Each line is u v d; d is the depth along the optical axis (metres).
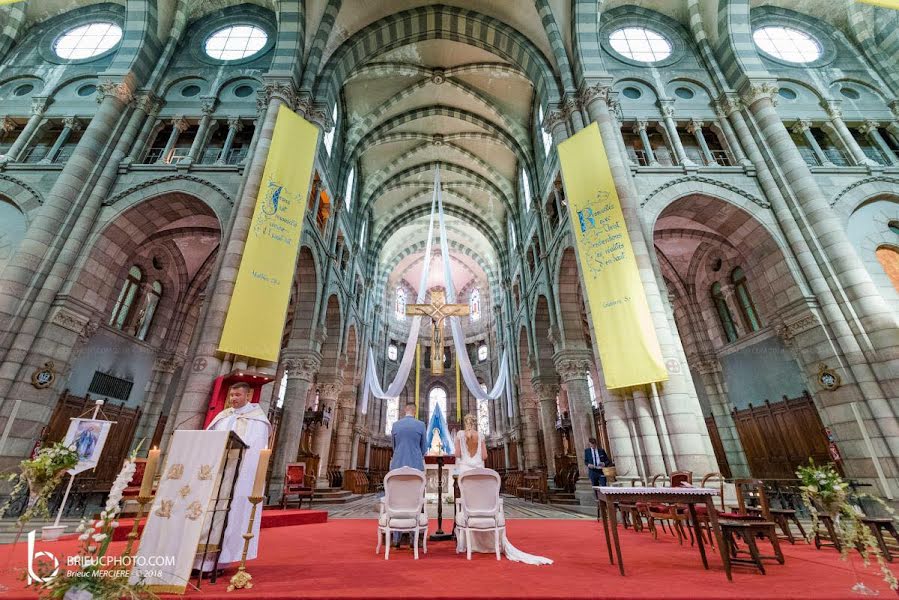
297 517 8.42
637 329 9.77
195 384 9.13
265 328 10.14
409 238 32.28
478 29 16.44
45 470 4.42
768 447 13.22
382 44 16.70
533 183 18.86
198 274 17.66
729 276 15.12
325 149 16.23
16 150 12.04
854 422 9.28
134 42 13.62
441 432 24.08
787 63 14.41
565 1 14.73
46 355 9.89
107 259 11.55
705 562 4.30
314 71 14.23
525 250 21.16
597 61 13.59
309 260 14.66
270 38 15.21
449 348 35.47
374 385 18.95
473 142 23.59
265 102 12.91
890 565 4.54
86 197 11.48
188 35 15.34
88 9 15.43
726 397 15.10
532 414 22.20
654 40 15.27
